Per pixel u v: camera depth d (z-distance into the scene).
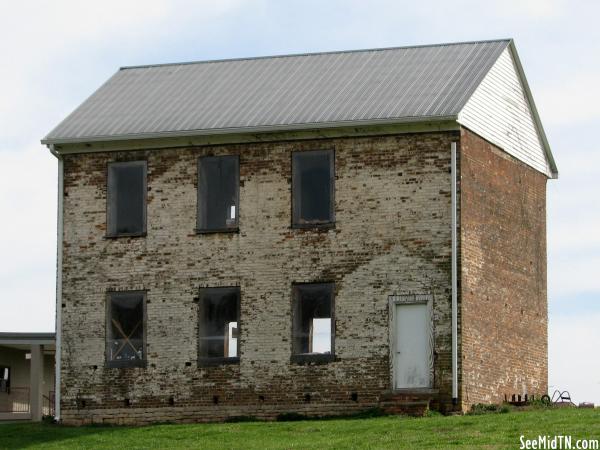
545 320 46.12
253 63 46.25
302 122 40.81
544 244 46.53
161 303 42.06
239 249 41.53
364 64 44.53
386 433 34.72
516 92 44.84
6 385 54.69
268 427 37.34
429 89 41.59
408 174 40.25
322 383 40.28
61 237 43.19
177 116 43.03
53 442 38.06
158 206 42.41
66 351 42.72
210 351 41.50
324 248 40.75
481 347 40.66
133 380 42.03
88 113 44.38
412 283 39.81
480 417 36.34
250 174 41.69
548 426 33.88
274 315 40.97
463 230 39.97
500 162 43.00
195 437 36.78
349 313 40.28
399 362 39.69
